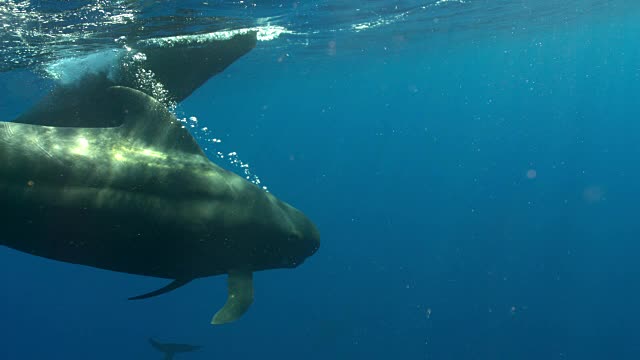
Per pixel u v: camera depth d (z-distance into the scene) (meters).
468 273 41.59
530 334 32.69
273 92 49.69
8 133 4.38
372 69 43.94
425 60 42.38
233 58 6.18
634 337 31.52
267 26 14.60
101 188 4.41
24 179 4.25
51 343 56.03
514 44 37.62
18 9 8.95
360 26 19.42
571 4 22.86
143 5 9.55
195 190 4.75
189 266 4.88
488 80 71.06
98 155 4.50
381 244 51.41
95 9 9.38
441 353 31.64
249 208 5.02
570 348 31.00
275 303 43.75
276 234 5.20
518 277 39.94
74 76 6.00
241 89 40.69
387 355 32.44
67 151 4.43
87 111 5.71
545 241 45.62
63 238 4.39
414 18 19.66
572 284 38.31
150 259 4.70
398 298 39.56
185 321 45.28
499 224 51.31
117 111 4.99
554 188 66.81
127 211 4.45
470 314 35.62
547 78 77.88
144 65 5.87
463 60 45.72
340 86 54.88
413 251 48.19
